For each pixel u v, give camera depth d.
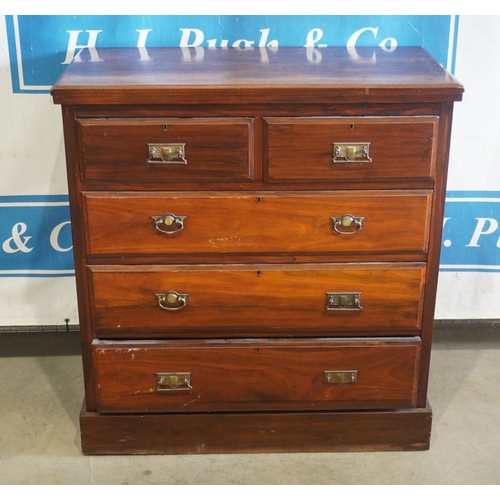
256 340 2.08
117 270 1.99
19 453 2.21
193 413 2.17
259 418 2.16
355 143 1.87
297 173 1.90
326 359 2.09
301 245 1.98
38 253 2.62
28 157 2.49
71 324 2.72
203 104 1.84
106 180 1.90
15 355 2.70
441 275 2.71
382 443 2.21
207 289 2.01
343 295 2.02
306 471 2.13
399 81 1.85
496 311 2.75
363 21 2.38
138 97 1.81
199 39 2.39
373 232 1.97
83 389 2.51
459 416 2.37
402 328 2.08
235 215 1.94
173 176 1.90
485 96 2.46
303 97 1.82
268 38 2.39
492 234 2.64
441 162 1.92
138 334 2.07
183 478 2.11
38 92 2.41
